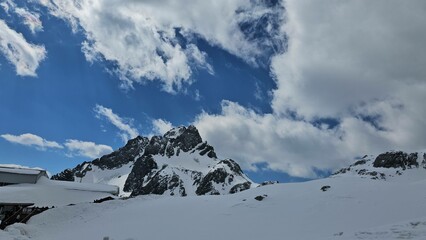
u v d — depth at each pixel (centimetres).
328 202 4872
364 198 4897
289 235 3516
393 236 2147
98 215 5462
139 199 6419
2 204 6988
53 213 5544
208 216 4872
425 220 2508
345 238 2380
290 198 5338
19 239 3734
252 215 4703
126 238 3947
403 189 5184
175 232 4109
